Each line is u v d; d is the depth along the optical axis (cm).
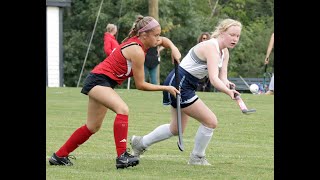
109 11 8425
